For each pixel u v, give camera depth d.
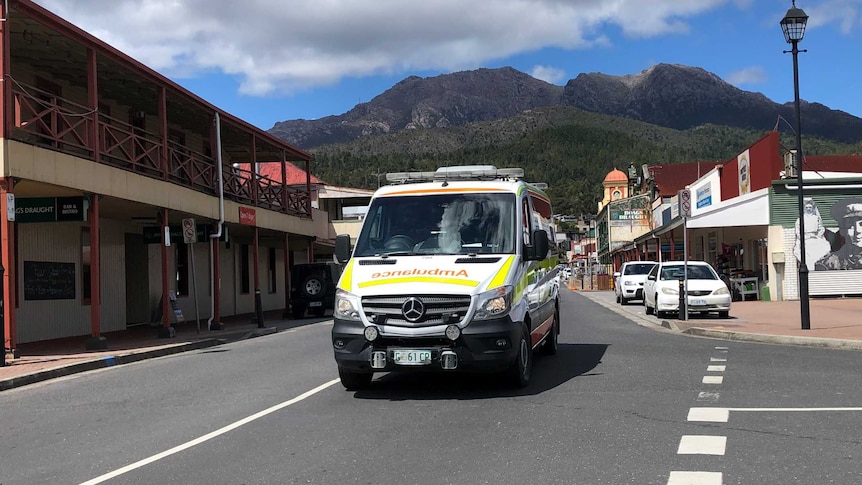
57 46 16.48
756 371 10.23
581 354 12.61
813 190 27.03
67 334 19.22
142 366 13.50
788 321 17.62
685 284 19.22
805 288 15.27
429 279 8.41
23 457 6.68
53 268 18.75
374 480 5.49
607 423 7.14
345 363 8.45
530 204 10.51
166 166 19.22
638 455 5.96
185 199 19.98
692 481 5.23
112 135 16.88
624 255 61.25
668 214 48.41
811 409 7.59
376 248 9.41
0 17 13.24
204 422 7.88
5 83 13.17
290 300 27.56
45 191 15.31
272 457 6.27
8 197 13.12
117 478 5.83
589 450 6.16
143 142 23.52
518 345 8.71
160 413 8.54
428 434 6.89
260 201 26.97
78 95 20.33
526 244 9.59
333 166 143.00
